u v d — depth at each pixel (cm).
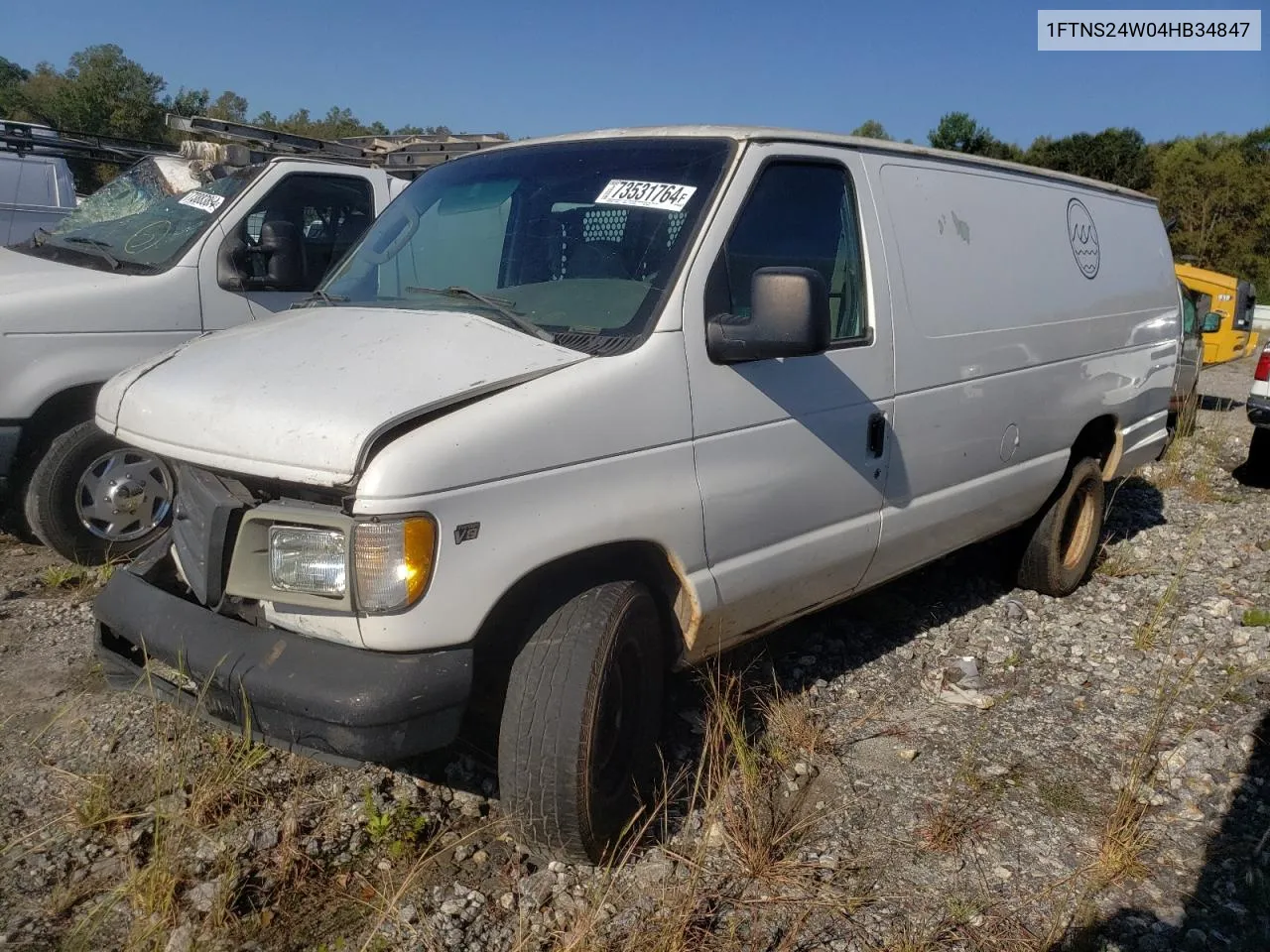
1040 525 548
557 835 297
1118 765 393
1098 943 294
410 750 268
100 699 400
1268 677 466
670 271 325
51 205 917
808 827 343
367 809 327
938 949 289
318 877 305
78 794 336
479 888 306
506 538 275
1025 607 551
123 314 524
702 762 347
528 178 379
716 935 289
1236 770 388
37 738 372
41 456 529
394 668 266
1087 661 486
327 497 271
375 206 638
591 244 348
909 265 410
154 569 327
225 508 285
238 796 335
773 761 378
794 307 303
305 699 266
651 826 332
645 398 307
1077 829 351
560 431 285
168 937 276
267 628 285
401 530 257
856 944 290
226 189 587
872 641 496
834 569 390
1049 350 495
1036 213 497
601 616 299
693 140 363
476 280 362
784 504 357
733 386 333
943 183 439
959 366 433
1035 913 307
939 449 429
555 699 290
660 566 328
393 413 265
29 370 500
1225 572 618
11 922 281
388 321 323
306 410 271
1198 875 329
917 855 333
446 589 266
